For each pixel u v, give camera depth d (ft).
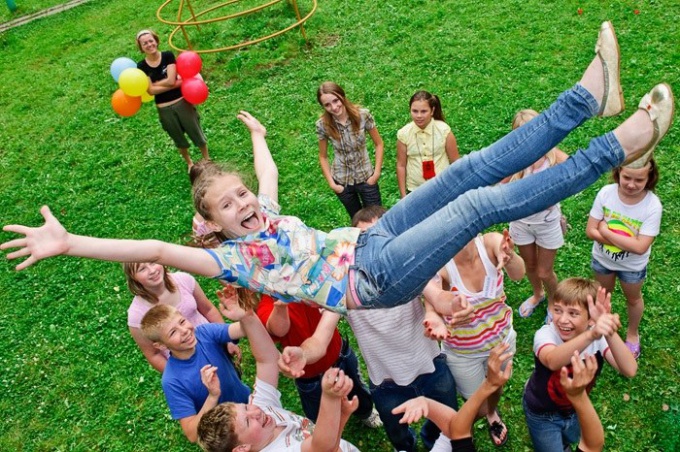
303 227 10.25
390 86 30.09
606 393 15.51
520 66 28.96
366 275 9.66
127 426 17.62
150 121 33.01
